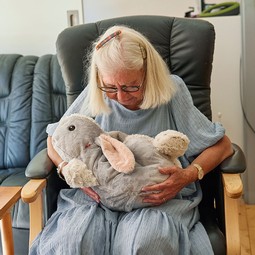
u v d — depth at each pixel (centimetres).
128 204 103
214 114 201
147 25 142
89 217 101
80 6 209
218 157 113
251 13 180
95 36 143
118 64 105
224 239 103
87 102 127
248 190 203
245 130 196
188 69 138
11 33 213
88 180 103
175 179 104
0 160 184
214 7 196
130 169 102
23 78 187
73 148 108
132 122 121
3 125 187
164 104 121
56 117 183
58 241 96
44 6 209
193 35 137
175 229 98
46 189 113
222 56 194
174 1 204
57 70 186
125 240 94
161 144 108
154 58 114
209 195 125
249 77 187
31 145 181
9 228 117
